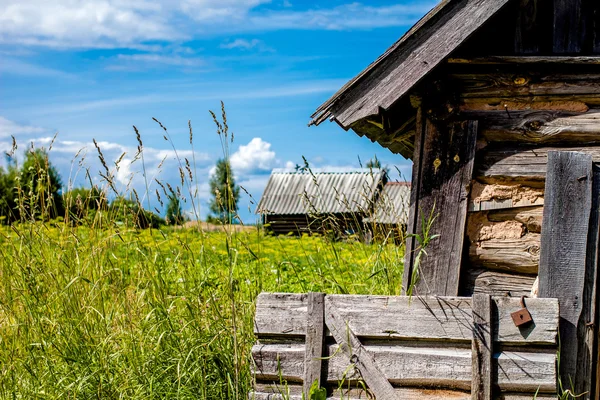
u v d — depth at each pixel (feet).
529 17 15.57
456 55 15.58
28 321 16.74
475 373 13.57
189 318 17.07
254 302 17.56
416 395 13.92
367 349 14.34
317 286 22.38
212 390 15.85
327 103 15.72
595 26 15.26
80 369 15.70
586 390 14.10
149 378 15.74
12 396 15.35
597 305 14.46
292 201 106.42
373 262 20.54
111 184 17.90
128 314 16.94
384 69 15.33
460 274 15.53
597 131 14.98
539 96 15.37
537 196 15.28
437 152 15.70
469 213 15.64
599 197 14.60
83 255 18.70
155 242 18.94
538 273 14.70
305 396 14.43
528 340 13.64
